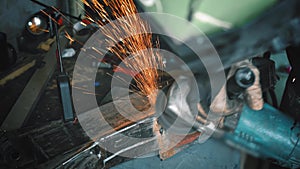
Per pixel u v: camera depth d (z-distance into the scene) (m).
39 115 3.16
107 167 2.28
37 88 3.35
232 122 1.60
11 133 2.58
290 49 1.69
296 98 1.85
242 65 1.31
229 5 1.06
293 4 1.01
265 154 1.70
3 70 3.63
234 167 2.26
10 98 3.34
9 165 2.26
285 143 1.64
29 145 2.46
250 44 1.07
